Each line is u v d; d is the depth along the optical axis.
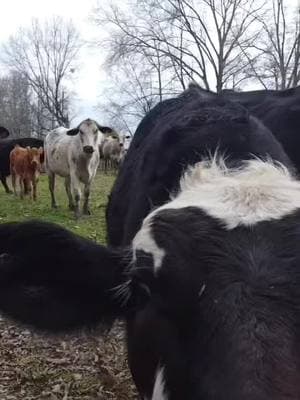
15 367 2.24
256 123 1.29
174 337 0.85
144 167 1.38
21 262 1.01
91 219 5.54
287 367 0.73
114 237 1.61
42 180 10.49
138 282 0.91
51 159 6.18
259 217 0.88
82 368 2.21
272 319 0.76
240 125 1.25
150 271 0.88
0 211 6.18
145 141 1.60
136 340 0.92
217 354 0.77
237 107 1.38
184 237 0.87
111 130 5.88
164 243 0.88
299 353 0.74
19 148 7.51
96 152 5.69
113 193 1.74
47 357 2.32
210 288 0.82
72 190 5.66
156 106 1.77
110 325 1.04
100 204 6.61
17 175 7.65
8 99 27.58
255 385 0.72
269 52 13.84
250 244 0.84
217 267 0.83
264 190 0.95
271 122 1.70
